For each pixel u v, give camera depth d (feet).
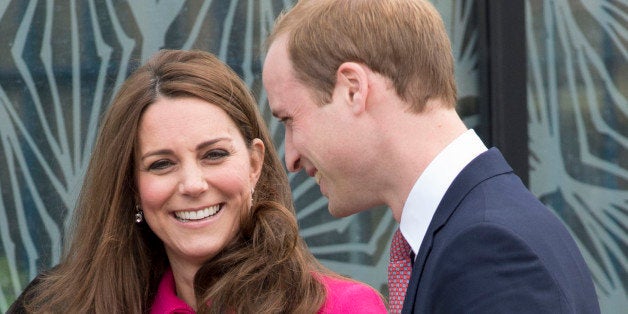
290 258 29.96
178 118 28.76
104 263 30.78
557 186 49.98
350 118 23.16
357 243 48.08
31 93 45.70
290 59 23.97
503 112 48.16
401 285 25.82
